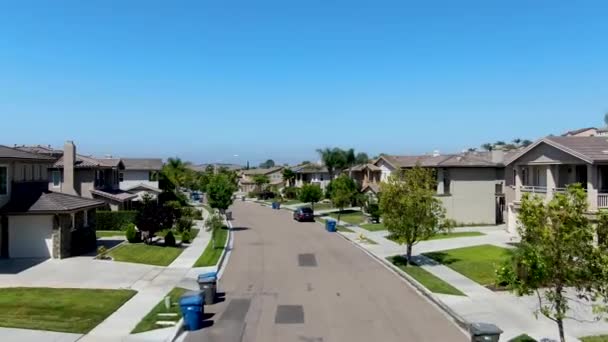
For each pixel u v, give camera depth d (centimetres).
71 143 4522
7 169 2895
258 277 2600
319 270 2797
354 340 1589
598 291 1264
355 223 5353
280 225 5306
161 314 1822
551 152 3002
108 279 2398
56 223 2875
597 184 2700
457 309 1912
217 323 1775
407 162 6175
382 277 2600
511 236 3838
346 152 8700
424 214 2855
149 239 3575
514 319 1773
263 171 13975
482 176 4838
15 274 2452
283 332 1670
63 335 1561
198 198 9706
